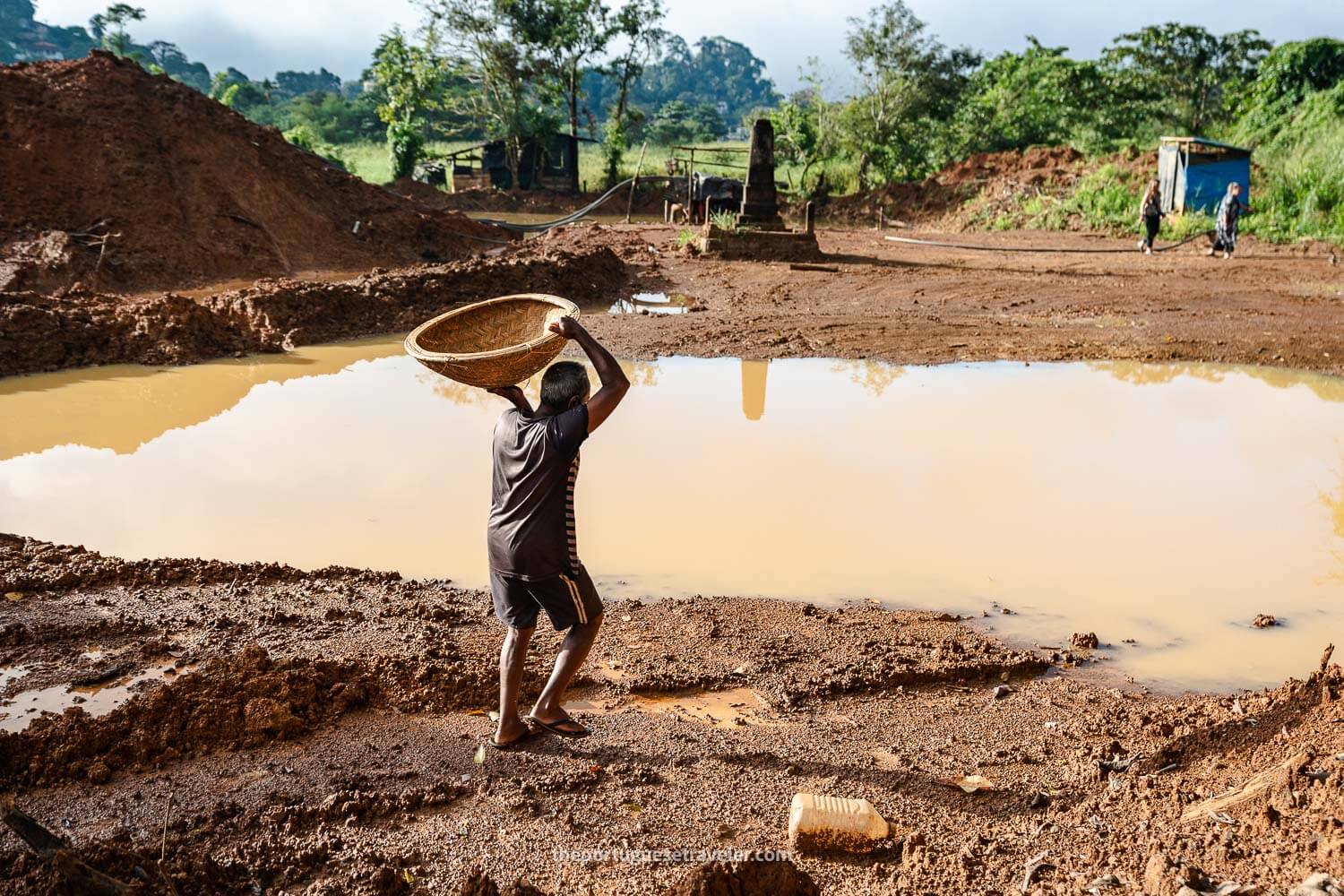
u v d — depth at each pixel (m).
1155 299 18.86
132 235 19.22
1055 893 3.46
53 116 20.23
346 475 8.84
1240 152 31.97
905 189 42.22
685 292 20.06
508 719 4.68
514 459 4.35
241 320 14.73
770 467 9.17
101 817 4.08
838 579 6.91
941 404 11.45
